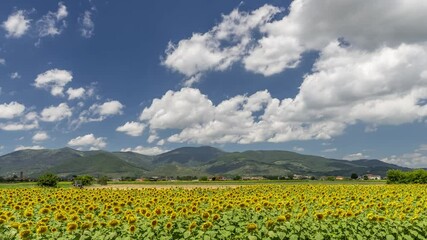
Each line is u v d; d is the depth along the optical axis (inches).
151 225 648.4
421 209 928.3
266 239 641.0
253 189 1909.4
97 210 896.3
